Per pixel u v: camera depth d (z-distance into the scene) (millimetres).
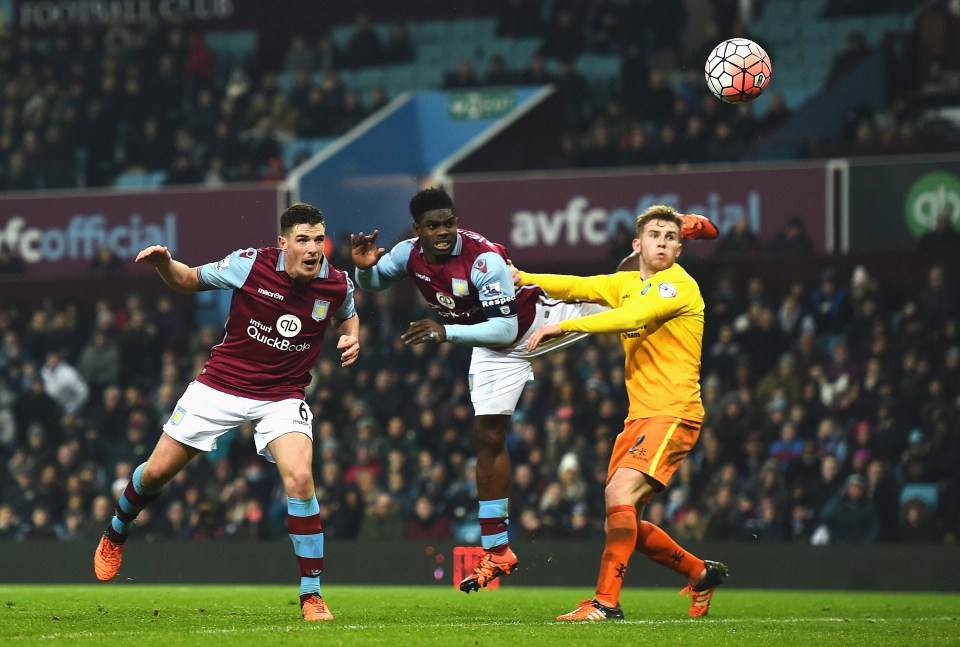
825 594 18953
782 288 25844
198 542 22703
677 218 11242
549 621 10969
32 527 24656
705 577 12070
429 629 9875
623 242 26688
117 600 14273
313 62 37281
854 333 24469
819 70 34406
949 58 30484
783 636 9781
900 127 28703
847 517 21406
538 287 12336
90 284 29016
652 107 31109
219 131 32938
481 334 11352
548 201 27234
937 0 30844
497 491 12367
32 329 28641
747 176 26312
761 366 24672
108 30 37656
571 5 35344
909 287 25312
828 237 25969
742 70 12500
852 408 23172
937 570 19938
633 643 9016
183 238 28766
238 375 10984
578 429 23578
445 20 38156
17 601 13945
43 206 29375
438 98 31516
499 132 30219
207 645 8656
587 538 22094
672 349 11125
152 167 33719
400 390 25625
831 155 27250
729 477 21984
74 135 34062
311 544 10945
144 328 28062
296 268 10758
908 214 25609
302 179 28500
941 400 22547
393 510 23031
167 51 36281
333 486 23266
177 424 11008
